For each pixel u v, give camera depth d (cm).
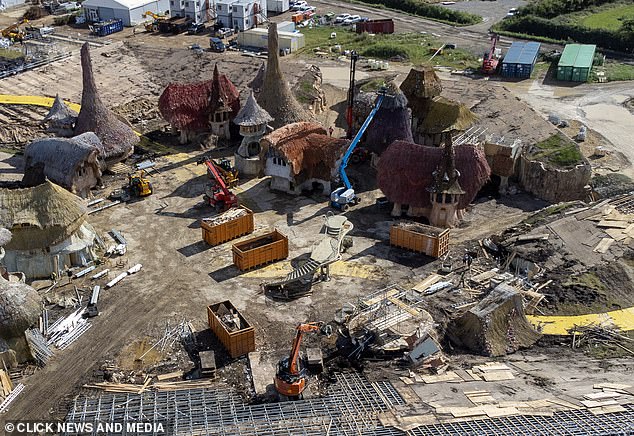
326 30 16250
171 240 7694
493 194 8975
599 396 5162
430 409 5050
